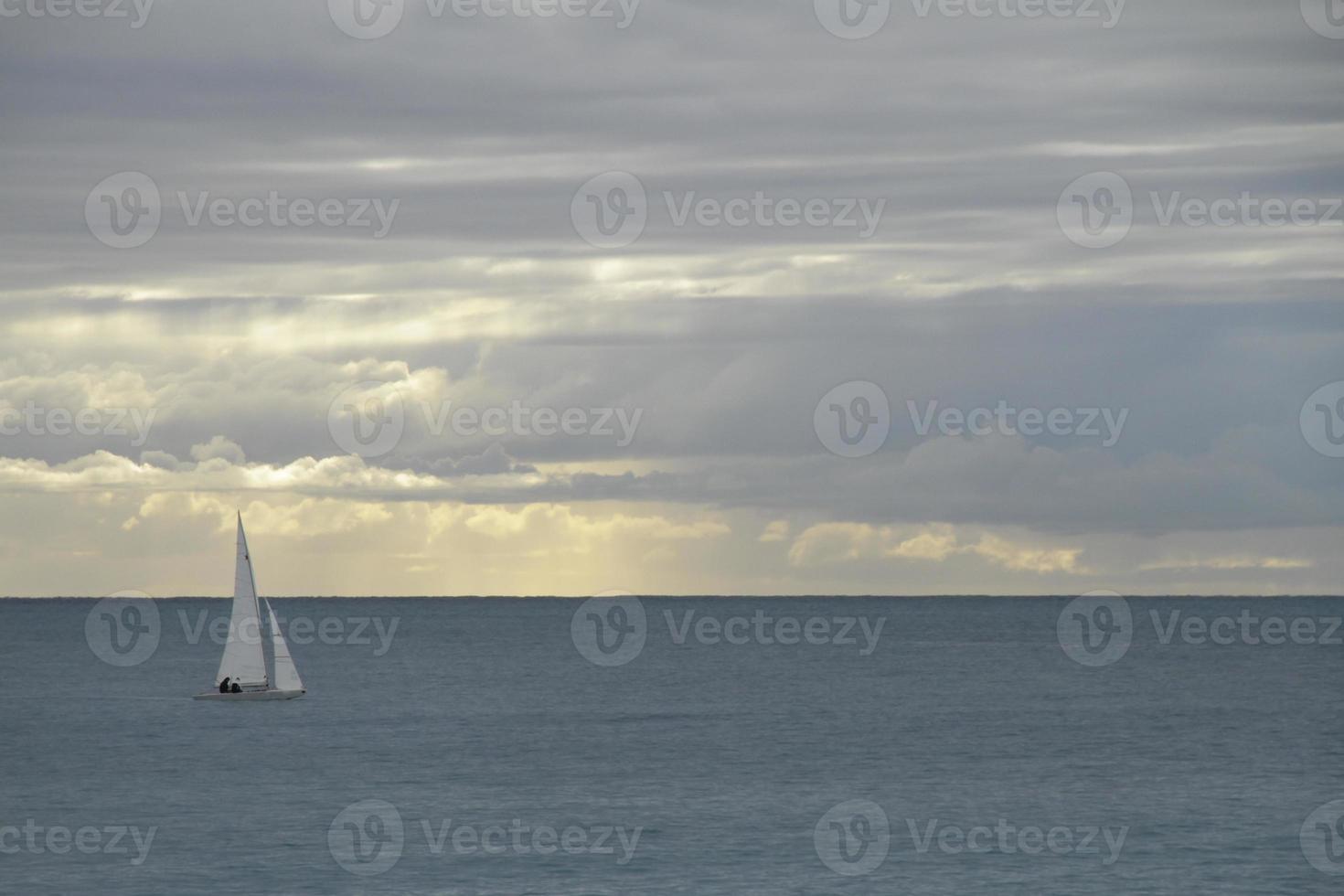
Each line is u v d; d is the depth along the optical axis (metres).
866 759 89.62
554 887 55.38
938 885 55.72
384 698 137.12
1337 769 84.12
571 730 107.12
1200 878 56.75
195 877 56.91
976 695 138.38
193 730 106.19
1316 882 56.06
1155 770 84.00
